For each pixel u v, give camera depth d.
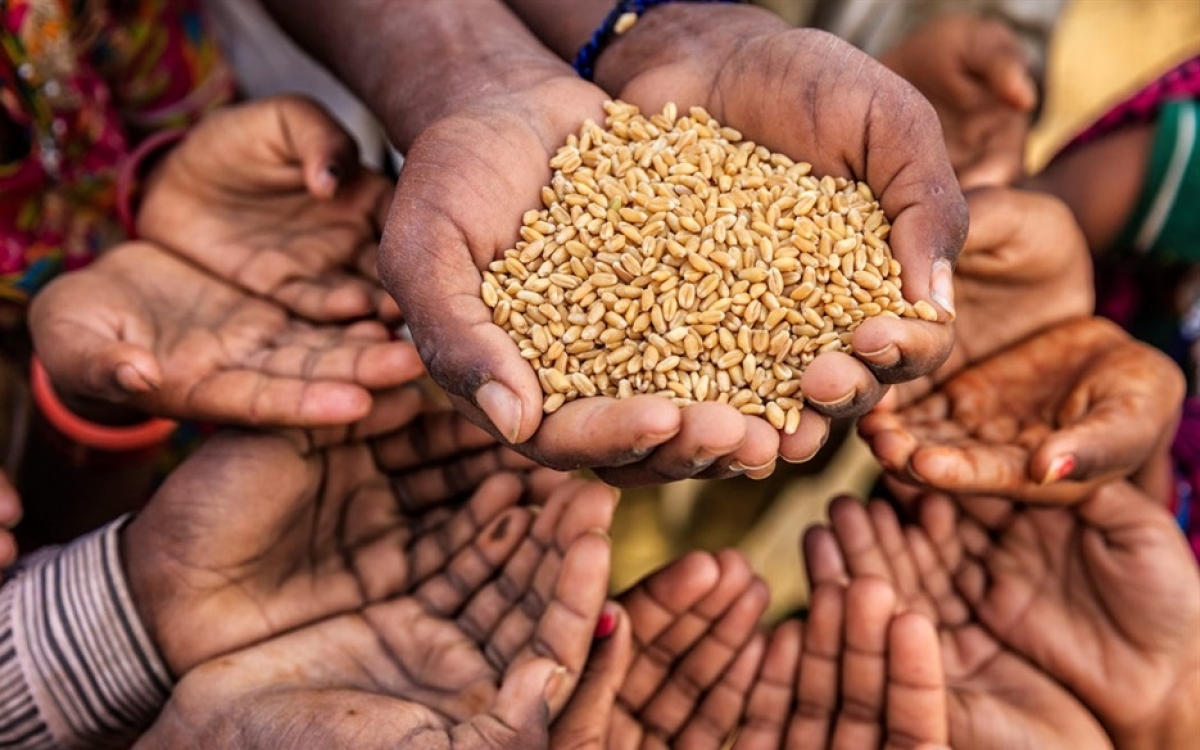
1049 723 0.54
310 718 0.47
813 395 0.46
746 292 0.50
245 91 0.71
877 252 0.49
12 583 0.52
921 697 0.52
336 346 0.55
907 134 0.49
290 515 0.53
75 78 0.59
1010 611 0.57
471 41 0.57
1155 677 0.54
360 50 0.59
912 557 0.58
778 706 0.55
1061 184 0.66
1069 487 0.55
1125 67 1.02
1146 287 0.68
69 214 0.61
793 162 0.53
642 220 0.51
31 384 0.62
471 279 0.49
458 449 0.57
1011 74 0.66
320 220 0.59
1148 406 0.54
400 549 0.55
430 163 0.50
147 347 0.54
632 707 0.55
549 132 0.53
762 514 0.82
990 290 0.59
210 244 0.58
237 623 0.52
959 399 0.58
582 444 0.45
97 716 0.51
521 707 0.47
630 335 0.50
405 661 0.52
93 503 0.62
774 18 0.56
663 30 0.57
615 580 0.79
